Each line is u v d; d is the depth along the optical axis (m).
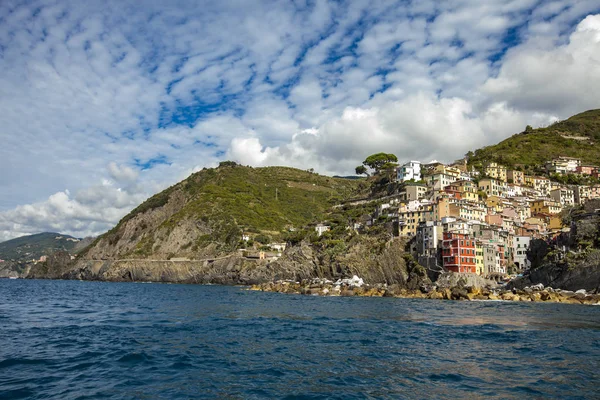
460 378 33.78
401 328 61.12
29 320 66.94
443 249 162.62
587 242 143.88
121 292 158.12
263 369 36.53
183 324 63.75
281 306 99.06
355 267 175.75
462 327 62.28
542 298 121.12
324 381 32.97
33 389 30.28
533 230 197.00
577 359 40.50
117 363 37.97
